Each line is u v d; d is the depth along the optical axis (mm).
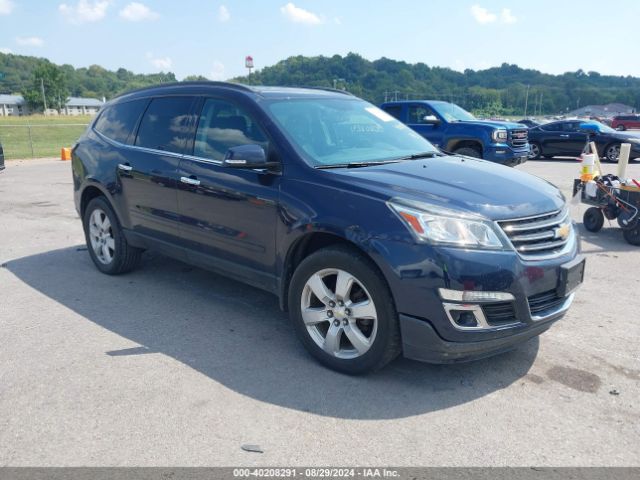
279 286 4137
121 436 3051
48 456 2883
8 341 4270
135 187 5254
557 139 20234
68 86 155000
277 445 2979
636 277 5961
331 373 3781
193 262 4934
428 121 13672
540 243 3545
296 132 4242
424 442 3014
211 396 3471
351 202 3594
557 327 4555
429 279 3268
